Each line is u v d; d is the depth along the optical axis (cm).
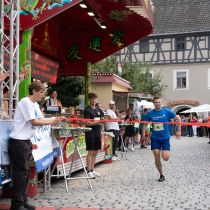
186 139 2866
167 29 4222
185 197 750
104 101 2236
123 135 1769
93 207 664
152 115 938
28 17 839
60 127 800
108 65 2983
